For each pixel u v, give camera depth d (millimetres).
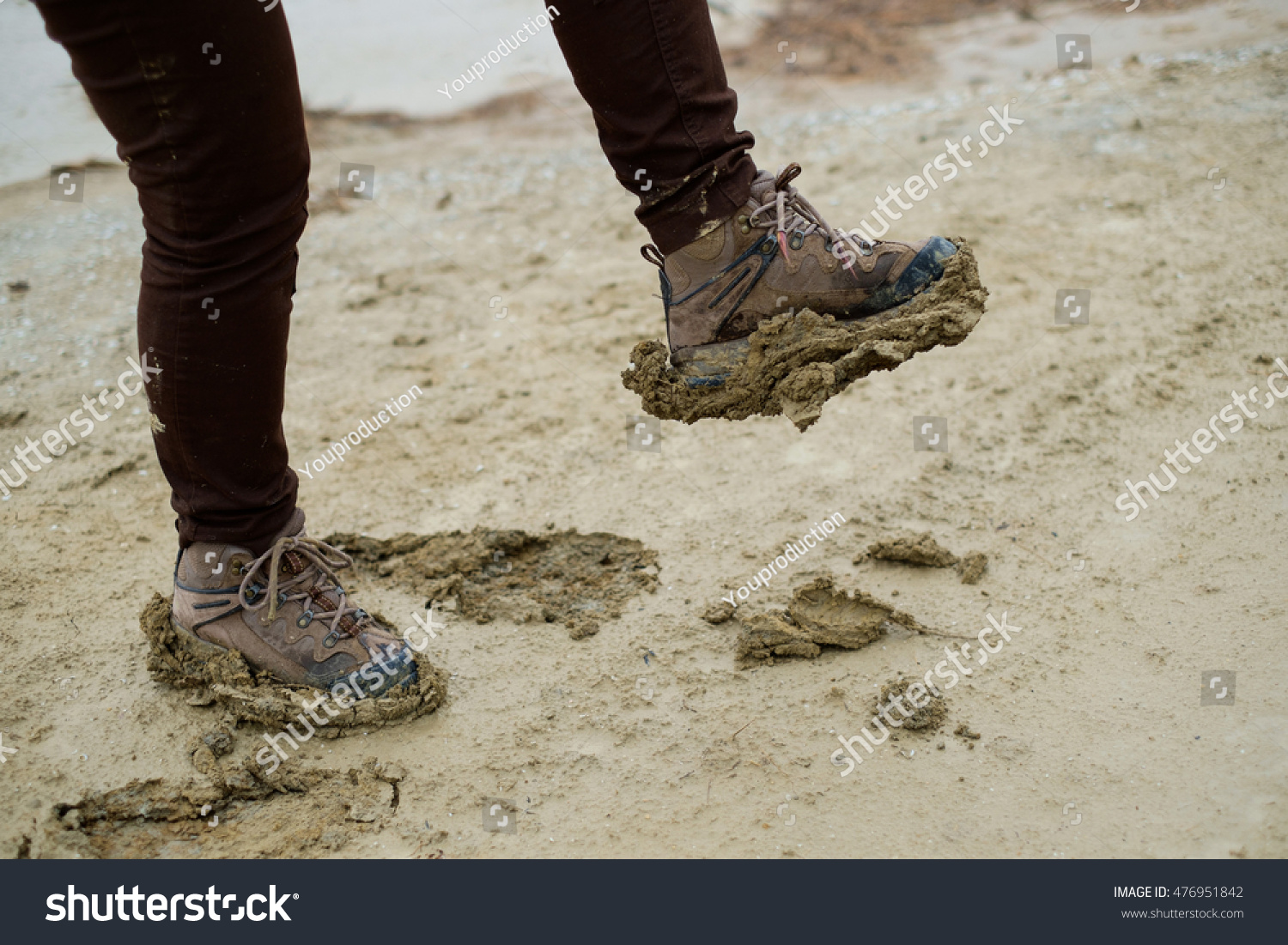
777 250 1668
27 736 1822
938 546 2266
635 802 1688
